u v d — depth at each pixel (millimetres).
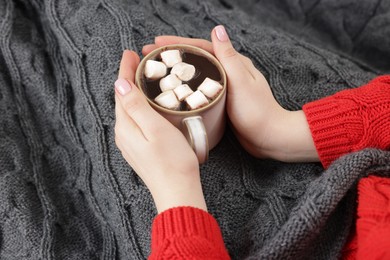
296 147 663
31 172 725
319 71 740
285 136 658
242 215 663
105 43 723
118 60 717
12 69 758
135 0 796
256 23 848
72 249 699
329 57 781
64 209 728
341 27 904
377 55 892
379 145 638
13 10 785
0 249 696
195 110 589
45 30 793
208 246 556
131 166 652
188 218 568
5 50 759
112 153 688
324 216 575
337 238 601
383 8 880
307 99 720
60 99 747
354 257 597
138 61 654
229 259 574
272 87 727
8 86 771
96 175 705
